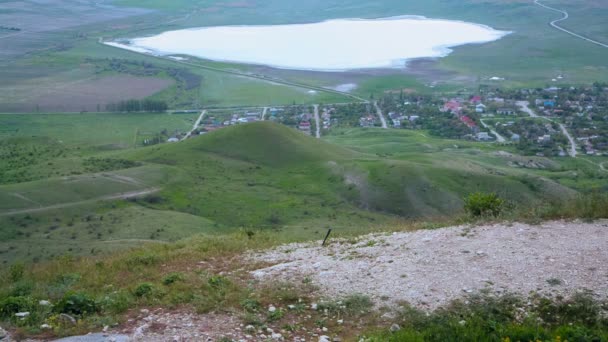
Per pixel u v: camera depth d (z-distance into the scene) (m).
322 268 16.84
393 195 79.31
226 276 17.00
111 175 86.38
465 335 12.02
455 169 85.75
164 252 21.19
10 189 76.31
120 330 13.13
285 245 20.75
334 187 84.62
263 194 82.00
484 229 18.48
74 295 14.52
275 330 13.13
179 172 89.56
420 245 17.66
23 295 16.22
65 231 62.12
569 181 91.56
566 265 14.76
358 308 13.86
